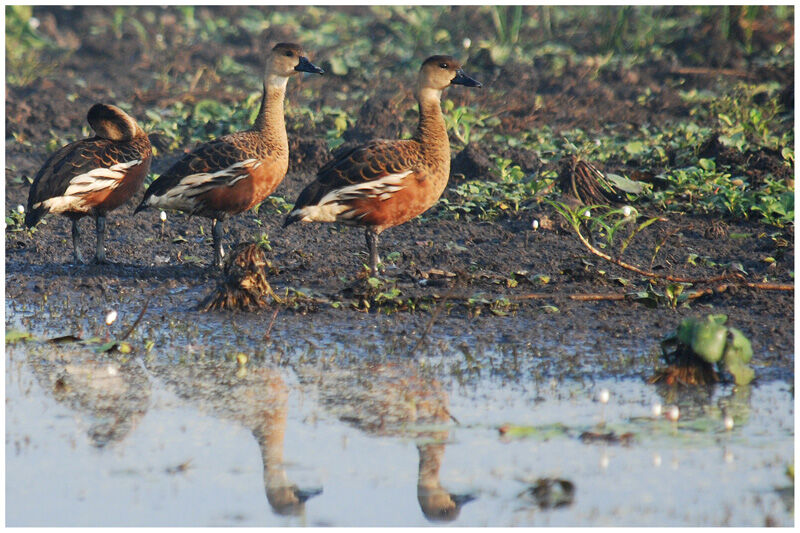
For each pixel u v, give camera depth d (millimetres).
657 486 7609
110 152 13211
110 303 12336
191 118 21734
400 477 7840
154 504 7516
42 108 22703
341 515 7348
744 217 14883
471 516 7266
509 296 11938
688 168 16469
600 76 25453
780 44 26562
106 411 9188
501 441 8406
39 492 7703
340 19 31828
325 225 15430
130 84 26047
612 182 16047
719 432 8430
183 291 12758
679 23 28797
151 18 32250
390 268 13242
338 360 10336
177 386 9758
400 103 22516
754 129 18969
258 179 13125
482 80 25594
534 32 29984
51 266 13781
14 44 28328
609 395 9258
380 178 12094
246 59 28375
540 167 17266
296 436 8609
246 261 11938
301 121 21234
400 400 9312
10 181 18125
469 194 16125
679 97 22922
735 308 11398
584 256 13430
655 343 10484
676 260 13297
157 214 16328
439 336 10945
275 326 11383
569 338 10750
